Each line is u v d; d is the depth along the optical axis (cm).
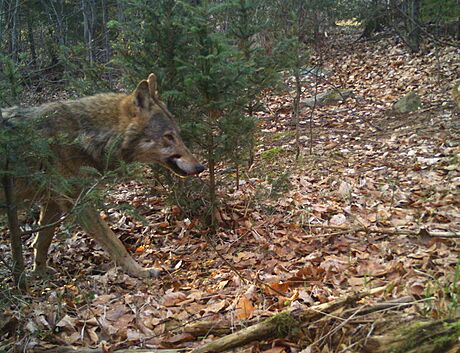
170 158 128
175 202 142
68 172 121
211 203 137
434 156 178
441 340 63
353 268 103
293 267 110
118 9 368
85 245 140
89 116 123
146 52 138
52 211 124
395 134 213
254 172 176
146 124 125
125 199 164
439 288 78
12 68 104
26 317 92
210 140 133
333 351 70
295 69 199
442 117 222
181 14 135
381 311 72
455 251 103
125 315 96
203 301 99
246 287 100
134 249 135
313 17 400
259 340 75
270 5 336
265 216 142
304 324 75
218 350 74
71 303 102
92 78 160
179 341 83
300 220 135
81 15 412
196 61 128
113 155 125
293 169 186
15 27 313
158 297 105
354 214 136
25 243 146
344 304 76
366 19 412
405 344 65
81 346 86
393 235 117
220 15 184
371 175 169
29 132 91
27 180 108
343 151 201
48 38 354
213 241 133
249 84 146
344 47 409
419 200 139
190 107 138
